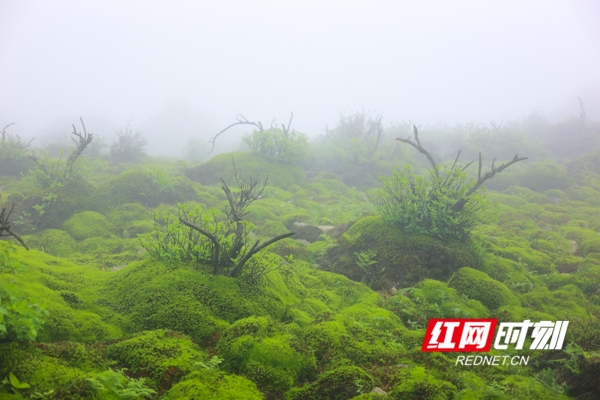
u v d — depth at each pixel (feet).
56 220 28.27
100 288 15.90
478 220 22.65
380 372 12.33
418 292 18.84
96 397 9.40
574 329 14.76
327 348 13.43
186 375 11.03
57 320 12.71
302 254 24.23
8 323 10.59
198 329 13.70
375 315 16.47
